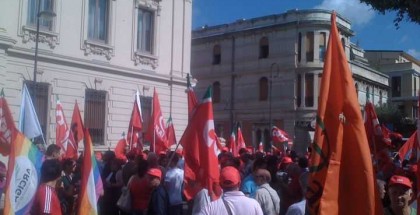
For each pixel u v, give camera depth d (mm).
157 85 26016
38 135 9891
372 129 9633
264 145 43344
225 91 46625
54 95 21125
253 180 8172
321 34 41844
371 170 3953
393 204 5125
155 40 26047
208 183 6363
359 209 3932
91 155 6258
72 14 22094
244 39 45625
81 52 22406
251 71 44812
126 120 24344
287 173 8680
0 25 19172
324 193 3971
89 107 22672
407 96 59125
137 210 8711
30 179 5887
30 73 20250
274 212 7094
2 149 9992
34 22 20703
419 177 4188
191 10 28469
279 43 43188
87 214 6086
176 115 26922
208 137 6762
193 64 49219
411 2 9844
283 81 42781
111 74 23656
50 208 5883
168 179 10039
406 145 11914
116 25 24078
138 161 9234
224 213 5719
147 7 25656
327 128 4078
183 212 11453
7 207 5699
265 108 43688
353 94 4059
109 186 11281
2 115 10086
